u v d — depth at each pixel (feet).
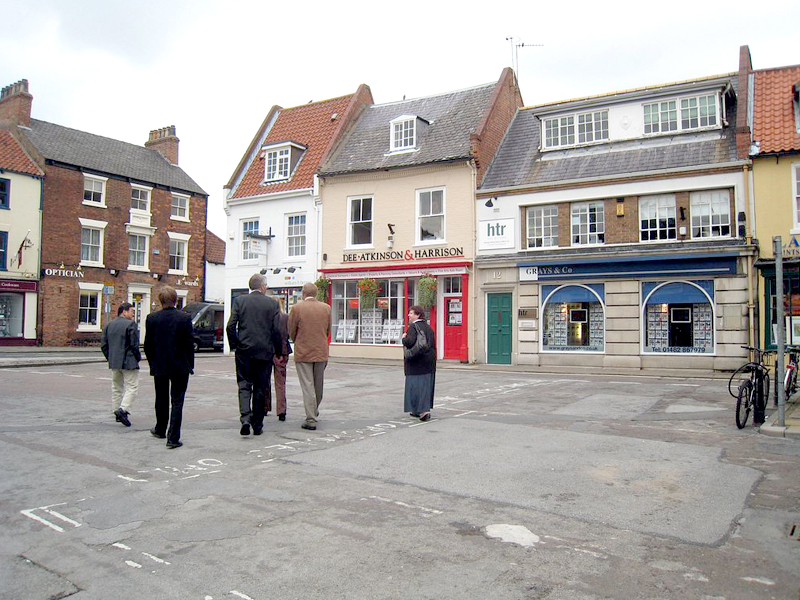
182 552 14.66
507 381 51.57
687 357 58.95
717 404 36.91
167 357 25.11
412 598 12.38
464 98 81.92
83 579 13.29
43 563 14.11
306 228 82.84
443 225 73.15
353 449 25.02
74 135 109.09
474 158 70.49
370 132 84.94
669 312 60.54
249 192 88.79
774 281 55.62
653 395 41.06
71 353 86.28
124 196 108.88
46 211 97.55
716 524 16.35
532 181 67.97
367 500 18.52
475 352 69.82
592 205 64.95
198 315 97.25
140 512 17.43
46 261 97.14
